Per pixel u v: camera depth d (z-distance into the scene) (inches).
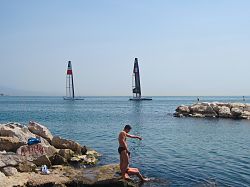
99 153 1064.8
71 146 994.7
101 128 1952.5
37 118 2733.8
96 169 775.7
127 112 3747.5
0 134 958.4
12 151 898.7
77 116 3026.6
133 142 1344.7
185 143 1318.9
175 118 2763.3
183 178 751.7
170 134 1643.7
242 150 1144.8
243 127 2005.4
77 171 780.0
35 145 876.6
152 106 5659.5
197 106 3009.4
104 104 6628.9
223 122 2359.7
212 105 2935.5
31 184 673.0
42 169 770.8
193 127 2007.9
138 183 709.9
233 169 841.5
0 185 634.2
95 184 693.3
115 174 732.7
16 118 2716.5
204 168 853.8
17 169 753.0
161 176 769.6
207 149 1165.7
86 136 1565.0
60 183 682.8
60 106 5585.6
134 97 7372.1
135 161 944.9
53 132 1733.5
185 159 976.9
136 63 6382.9
